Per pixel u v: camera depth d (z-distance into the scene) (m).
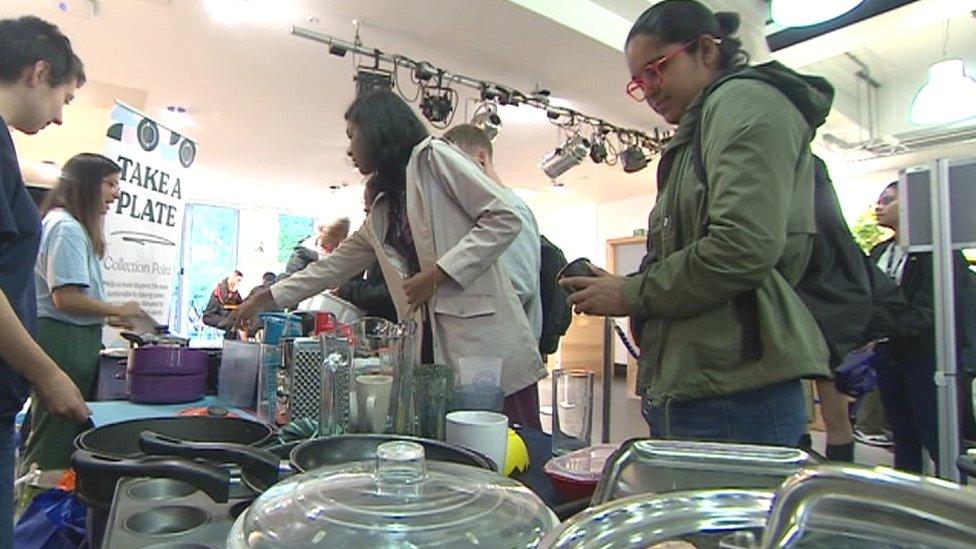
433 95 3.89
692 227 1.02
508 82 4.02
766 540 0.38
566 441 0.96
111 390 1.62
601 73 3.82
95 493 0.62
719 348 0.95
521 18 3.16
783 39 3.31
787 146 0.91
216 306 5.40
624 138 5.07
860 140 4.84
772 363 0.92
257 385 1.35
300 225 9.63
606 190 7.58
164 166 3.07
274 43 3.48
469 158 1.63
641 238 7.82
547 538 0.39
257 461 0.61
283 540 0.39
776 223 0.87
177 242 3.22
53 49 1.22
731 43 1.11
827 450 2.85
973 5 2.86
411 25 3.24
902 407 2.60
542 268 2.23
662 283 0.95
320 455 0.69
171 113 4.77
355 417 0.95
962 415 2.20
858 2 2.37
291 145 5.78
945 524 0.33
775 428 0.94
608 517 0.42
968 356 2.23
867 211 5.07
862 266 1.07
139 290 2.86
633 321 1.14
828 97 1.02
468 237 1.47
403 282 1.58
